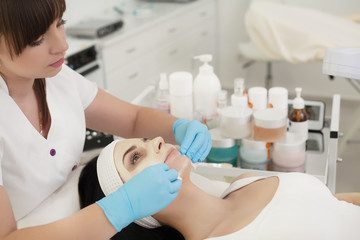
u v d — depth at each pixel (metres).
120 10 3.58
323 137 1.87
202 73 1.90
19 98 1.13
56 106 1.21
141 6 3.86
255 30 3.13
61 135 1.21
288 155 1.62
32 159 1.14
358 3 3.61
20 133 1.11
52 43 0.97
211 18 4.22
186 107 1.90
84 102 1.35
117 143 1.29
